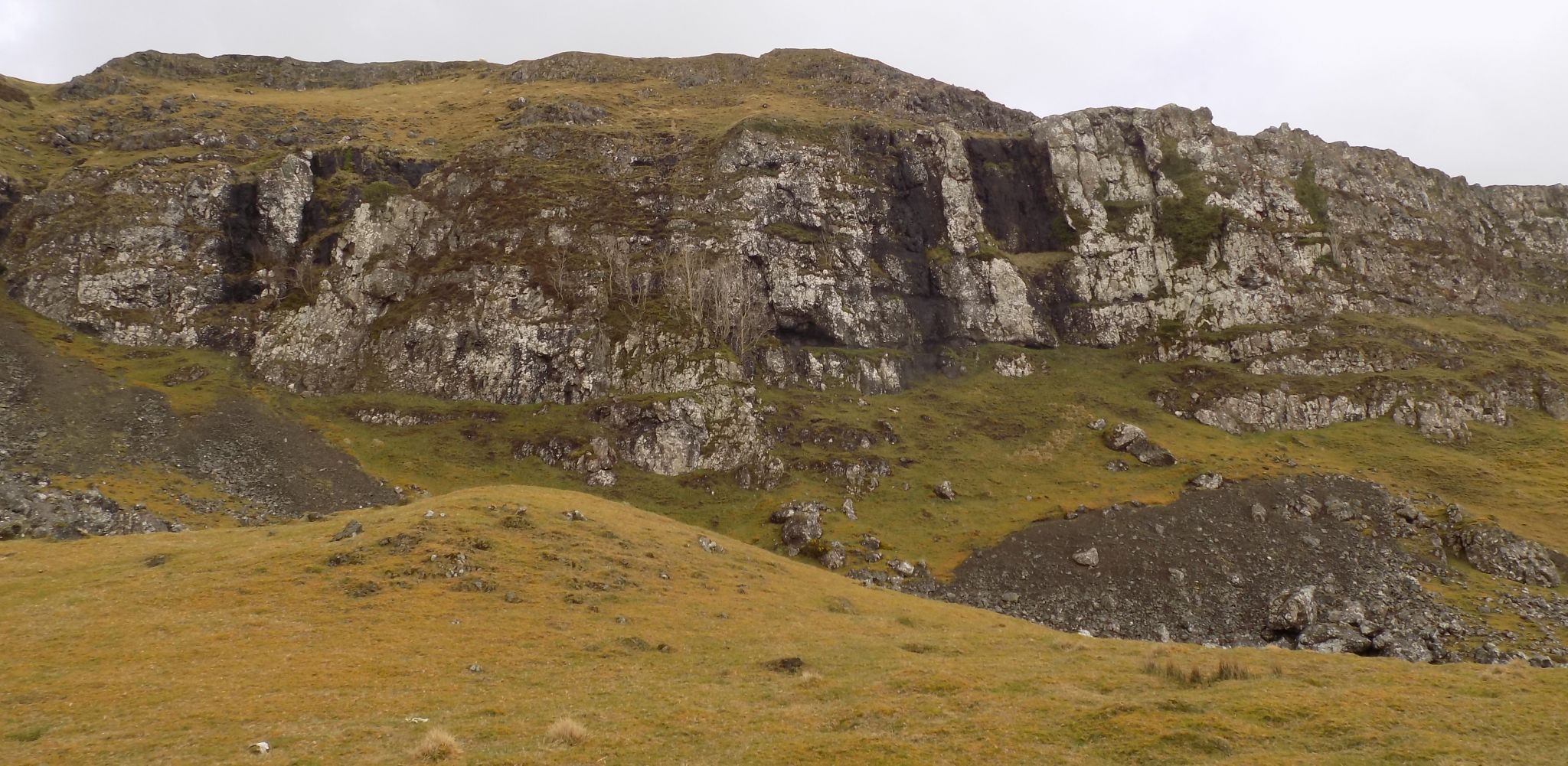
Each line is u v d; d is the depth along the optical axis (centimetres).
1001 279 16088
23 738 2688
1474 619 7238
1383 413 13062
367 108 19562
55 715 2906
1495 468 11381
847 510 9875
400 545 5209
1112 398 13812
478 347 12562
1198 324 15638
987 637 4878
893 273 15662
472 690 3362
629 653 4072
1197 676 3431
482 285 13212
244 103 18488
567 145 16675
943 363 14850
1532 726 2673
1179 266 16500
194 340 12119
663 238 14738
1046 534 9019
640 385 12019
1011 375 14825
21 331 11025
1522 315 17750
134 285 12312
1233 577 8069
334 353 12388
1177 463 11112
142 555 5212
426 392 12244
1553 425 12800
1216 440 12381
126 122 16412
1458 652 6631
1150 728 2731
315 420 10888
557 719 2969
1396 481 10781
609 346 12525
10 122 15350
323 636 3956
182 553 5241
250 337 12388
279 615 4203
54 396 9631
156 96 18625
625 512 7081
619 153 16650
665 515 9875
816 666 3944
